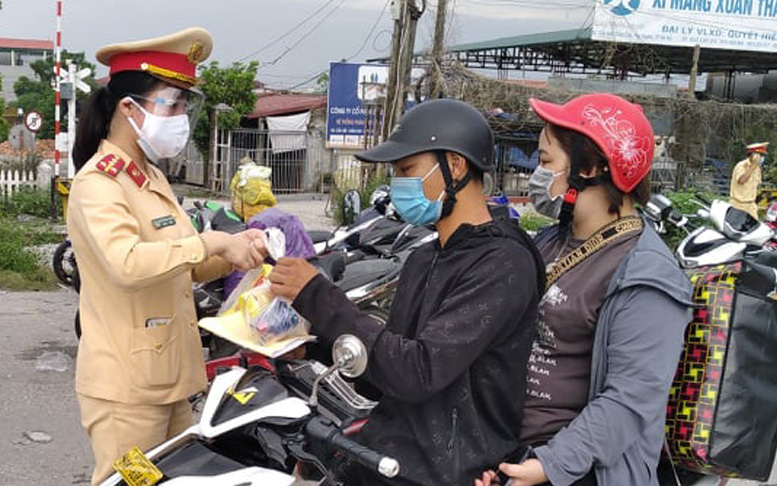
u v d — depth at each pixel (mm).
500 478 1933
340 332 1894
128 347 2338
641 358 1892
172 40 2316
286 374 2502
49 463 3967
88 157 2424
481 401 1914
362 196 13391
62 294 7812
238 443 2352
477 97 15430
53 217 13164
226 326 2236
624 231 2082
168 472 2150
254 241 2369
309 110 24141
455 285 1899
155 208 2416
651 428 1970
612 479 1948
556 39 23406
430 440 1895
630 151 2027
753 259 2357
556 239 2287
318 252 6078
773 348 2066
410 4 13500
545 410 2088
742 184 11266
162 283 2389
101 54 2340
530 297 1893
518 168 19297
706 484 2258
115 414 2352
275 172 21906
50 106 31359
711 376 2045
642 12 22203
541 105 2133
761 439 2072
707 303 2080
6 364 5473
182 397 2471
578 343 2068
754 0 22734
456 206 1991
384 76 20484
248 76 22281
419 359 1814
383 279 5328
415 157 1973
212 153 21719
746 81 30469
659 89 19047
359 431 2166
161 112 2357
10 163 15047
